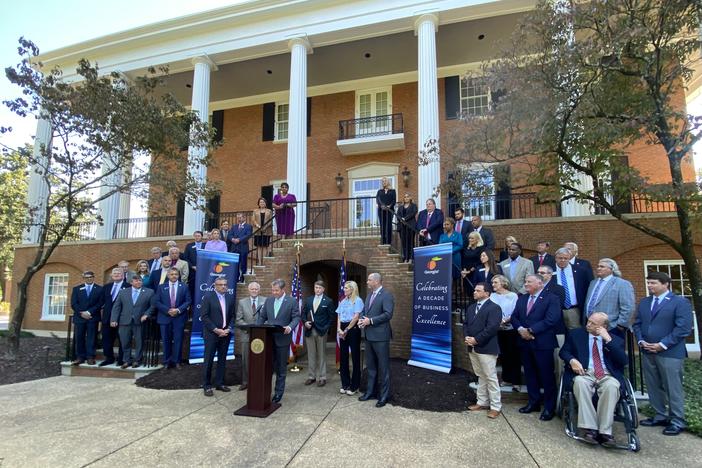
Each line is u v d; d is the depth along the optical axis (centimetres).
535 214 1320
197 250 883
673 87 875
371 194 1605
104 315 852
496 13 1273
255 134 1806
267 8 1420
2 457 439
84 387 736
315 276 1180
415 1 1304
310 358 737
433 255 802
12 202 1379
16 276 1691
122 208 1775
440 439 479
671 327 523
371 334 618
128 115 934
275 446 460
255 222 1117
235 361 870
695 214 692
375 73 1661
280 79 1705
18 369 887
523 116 706
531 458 429
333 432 500
